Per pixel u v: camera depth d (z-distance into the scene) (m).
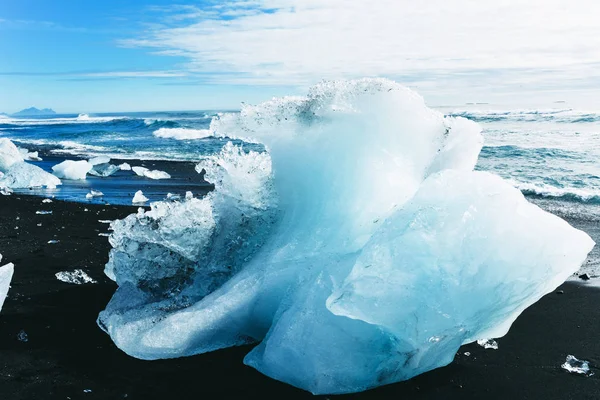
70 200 8.48
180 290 3.48
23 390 2.65
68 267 4.62
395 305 2.50
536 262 2.66
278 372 2.74
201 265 3.46
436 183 2.78
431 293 2.54
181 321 3.05
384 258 2.57
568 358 3.01
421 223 2.63
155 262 3.47
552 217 2.78
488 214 2.67
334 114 3.31
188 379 2.77
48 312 3.63
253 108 3.54
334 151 3.29
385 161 3.17
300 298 2.84
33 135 26.86
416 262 2.55
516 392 2.67
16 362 2.93
